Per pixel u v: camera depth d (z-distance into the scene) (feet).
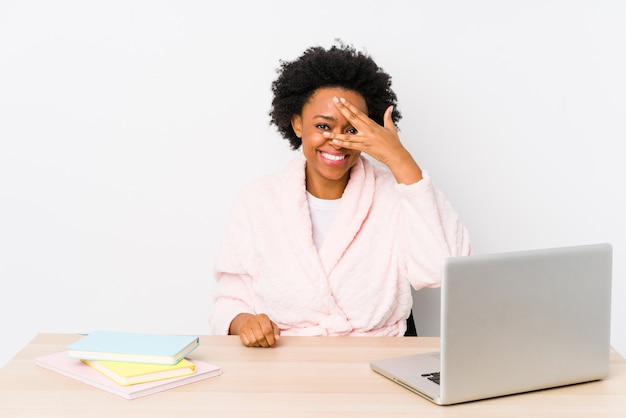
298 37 7.93
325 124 6.00
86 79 7.98
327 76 6.09
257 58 7.96
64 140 8.05
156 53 7.95
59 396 4.18
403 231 6.15
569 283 4.36
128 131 8.05
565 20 7.93
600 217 8.18
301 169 6.41
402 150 5.75
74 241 8.20
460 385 4.10
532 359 4.30
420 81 8.00
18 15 7.89
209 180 8.13
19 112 8.01
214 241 8.20
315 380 4.50
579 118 8.05
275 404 4.10
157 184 8.13
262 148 8.07
